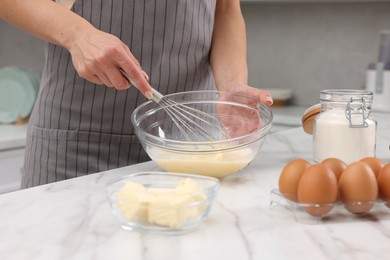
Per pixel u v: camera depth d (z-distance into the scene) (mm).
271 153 1341
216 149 1060
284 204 904
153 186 911
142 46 1351
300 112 2676
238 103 1213
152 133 1196
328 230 823
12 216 868
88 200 949
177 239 781
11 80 2570
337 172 931
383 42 2506
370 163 968
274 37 3004
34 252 735
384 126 1736
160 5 1336
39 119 1412
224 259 715
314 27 2902
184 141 1128
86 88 1346
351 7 2812
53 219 856
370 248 758
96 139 1370
